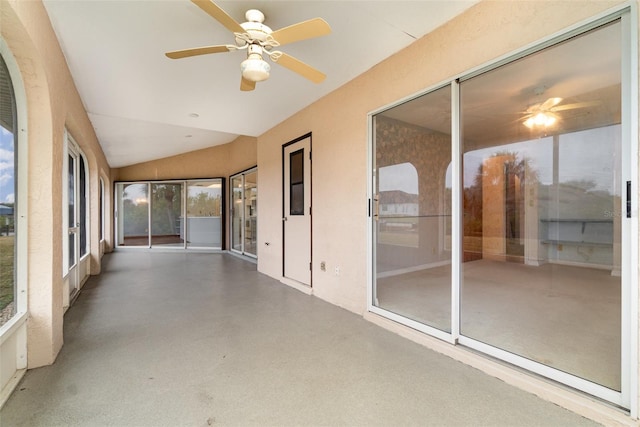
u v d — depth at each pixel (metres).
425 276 3.69
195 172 8.88
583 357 2.10
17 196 1.98
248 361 2.18
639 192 1.46
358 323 2.95
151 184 9.15
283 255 4.77
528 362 1.93
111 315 3.19
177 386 1.86
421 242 3.59
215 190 8.77
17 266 1.99
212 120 4.61
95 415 1.58
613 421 1.49
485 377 1.97
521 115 4.12
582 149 4.52
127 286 4.52
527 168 5.39
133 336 2.63
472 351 2.21
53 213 2.12
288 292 4.12
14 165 1.96
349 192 3.33
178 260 7.15
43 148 2.05
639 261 1.46
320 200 3.81
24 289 2.02
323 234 3.76
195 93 3.54
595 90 3.12
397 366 2.11
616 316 2.89
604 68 2.47
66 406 1.65
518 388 1.84
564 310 3.06
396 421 1.55
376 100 2.97
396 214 3.31
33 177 2.03
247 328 2.82
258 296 3.93
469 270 4.85
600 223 4.20
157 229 9.14
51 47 2.14
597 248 4.29
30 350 2.05
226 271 5.71
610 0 1.56
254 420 1.55
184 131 6.27
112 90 3.42
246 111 4.21
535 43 1.85
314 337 2.61
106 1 1.97
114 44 2.48
